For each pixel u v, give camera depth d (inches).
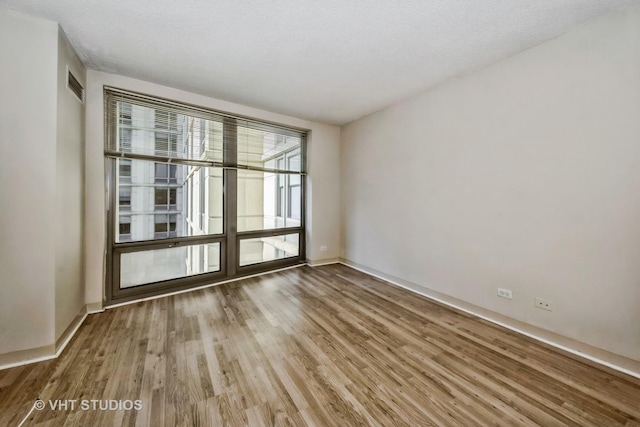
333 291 132.3
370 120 158.1
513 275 94.4
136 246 116.4
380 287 138.2
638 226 68.9
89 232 102.7
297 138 172.9
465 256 109.9
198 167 136.3
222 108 134.7
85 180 100.8
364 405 59.0
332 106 144.3
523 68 90.4
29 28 73.0
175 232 129.6
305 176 179.6
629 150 69.9
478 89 103.8
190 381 66.2
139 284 119.3
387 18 74.5
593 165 75.9
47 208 75.1
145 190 120.6
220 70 104.7
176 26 78.2
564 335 82.4
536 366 73.3
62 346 80.4
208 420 54.4
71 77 87.1
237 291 131.3
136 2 68.5
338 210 185.9
